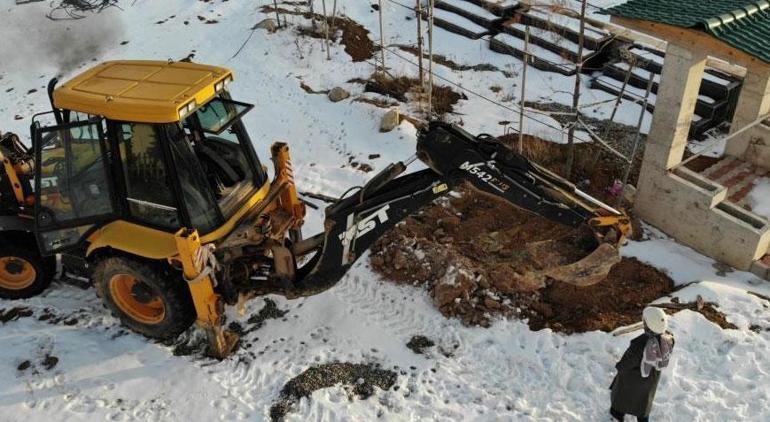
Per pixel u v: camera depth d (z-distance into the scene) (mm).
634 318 7180
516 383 6586
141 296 6879
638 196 8688
